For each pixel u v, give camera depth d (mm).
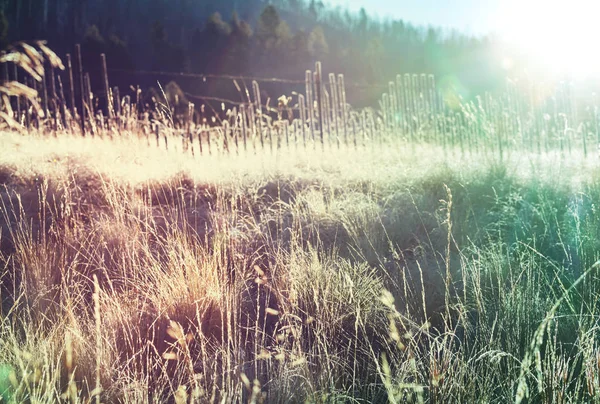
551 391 2420
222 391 2412
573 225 4617
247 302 3719
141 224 4895
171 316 3322
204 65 67562
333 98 12539
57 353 2791
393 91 13281
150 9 105375
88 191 5559
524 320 3164
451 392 2510
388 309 3414
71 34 70875
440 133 12344
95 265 4188
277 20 77562
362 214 4992
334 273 3752
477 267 4008
